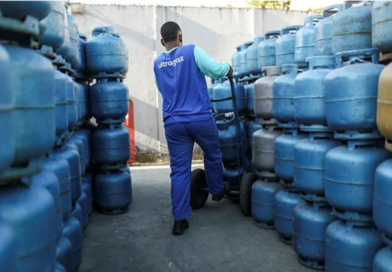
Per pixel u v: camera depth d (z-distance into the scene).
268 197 3.27
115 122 3.96
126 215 3.89
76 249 2.43
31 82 1.19
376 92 2.11
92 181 3.95
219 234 3.27
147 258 2.84
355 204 2.17
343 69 2.21
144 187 5.04
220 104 3.96
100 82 3.96
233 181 3.99
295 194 2.98
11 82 1.04
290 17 7.97
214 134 3.36
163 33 3.33
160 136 7.50
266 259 2.77
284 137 3.00
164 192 4.77
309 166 2.55
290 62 3.47
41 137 1.25
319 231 2.53
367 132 2.18
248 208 3.65
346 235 2.24
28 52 1.24
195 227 3.45
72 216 2.53
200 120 3.21
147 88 7.42
